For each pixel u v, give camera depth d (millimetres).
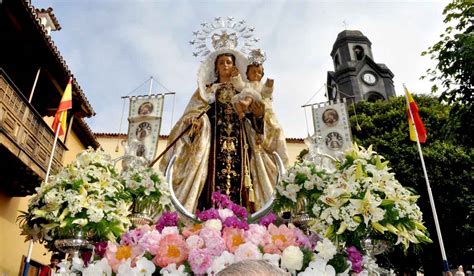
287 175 5172
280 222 4855
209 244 3377
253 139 7109
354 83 40500
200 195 6645
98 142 21234
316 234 4035
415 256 19531
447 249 19719
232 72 7914
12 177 12797
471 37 10172
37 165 12773
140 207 5348
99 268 3443
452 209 19062
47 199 4293
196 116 7148
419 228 4152
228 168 6848
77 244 4227
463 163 19531
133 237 3848
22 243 14352
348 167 4422
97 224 4227
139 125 10789
